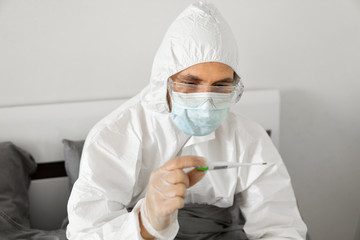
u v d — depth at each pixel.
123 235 0.96
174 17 1.73
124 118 1.31
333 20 1.88
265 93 1.84
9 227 1.39
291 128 2.02
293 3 1.82
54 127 1.66
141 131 1.29
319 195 2.16
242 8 1.78
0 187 1.46
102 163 1.22
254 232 1.25
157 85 1.20
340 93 2.00
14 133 1.63
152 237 0.97
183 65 1.12
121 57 1.73
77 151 1.58
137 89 1.79
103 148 1.24
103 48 1.70
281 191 1.33
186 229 1.33
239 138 1.36
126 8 1.67
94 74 1.72
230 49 1.12
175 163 0.89
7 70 1.64
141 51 1.74
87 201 1.16
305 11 1.84
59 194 1.72
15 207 1.45
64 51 1.67
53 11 1.61
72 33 1.65
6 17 1.58
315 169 2.11
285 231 1.23
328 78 1.97
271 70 1.90
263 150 1.37
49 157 1.68
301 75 1.94
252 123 1.42
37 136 1.65
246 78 1.89
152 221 0.90
